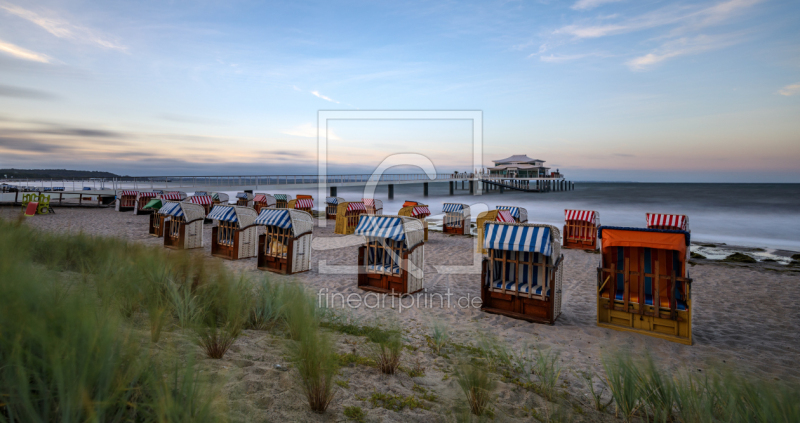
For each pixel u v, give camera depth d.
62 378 1.71
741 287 9.81
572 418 3.20
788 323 7.04
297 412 2.59
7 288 2.41
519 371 4.36
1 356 1.82
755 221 30.44
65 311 2.24
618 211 40.09
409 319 6.73
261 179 39.19
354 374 3.61
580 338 5.99
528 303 6.98
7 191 31.50
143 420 1.87
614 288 6.44
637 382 3.39
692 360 5.20
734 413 2.78
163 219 14.88
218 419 1.96
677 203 50.19
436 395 3.36
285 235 10.18
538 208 42.94
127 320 3.46
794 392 2.89
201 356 3.22
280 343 4.04
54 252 6.03
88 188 34.72
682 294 6.15
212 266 6.09
